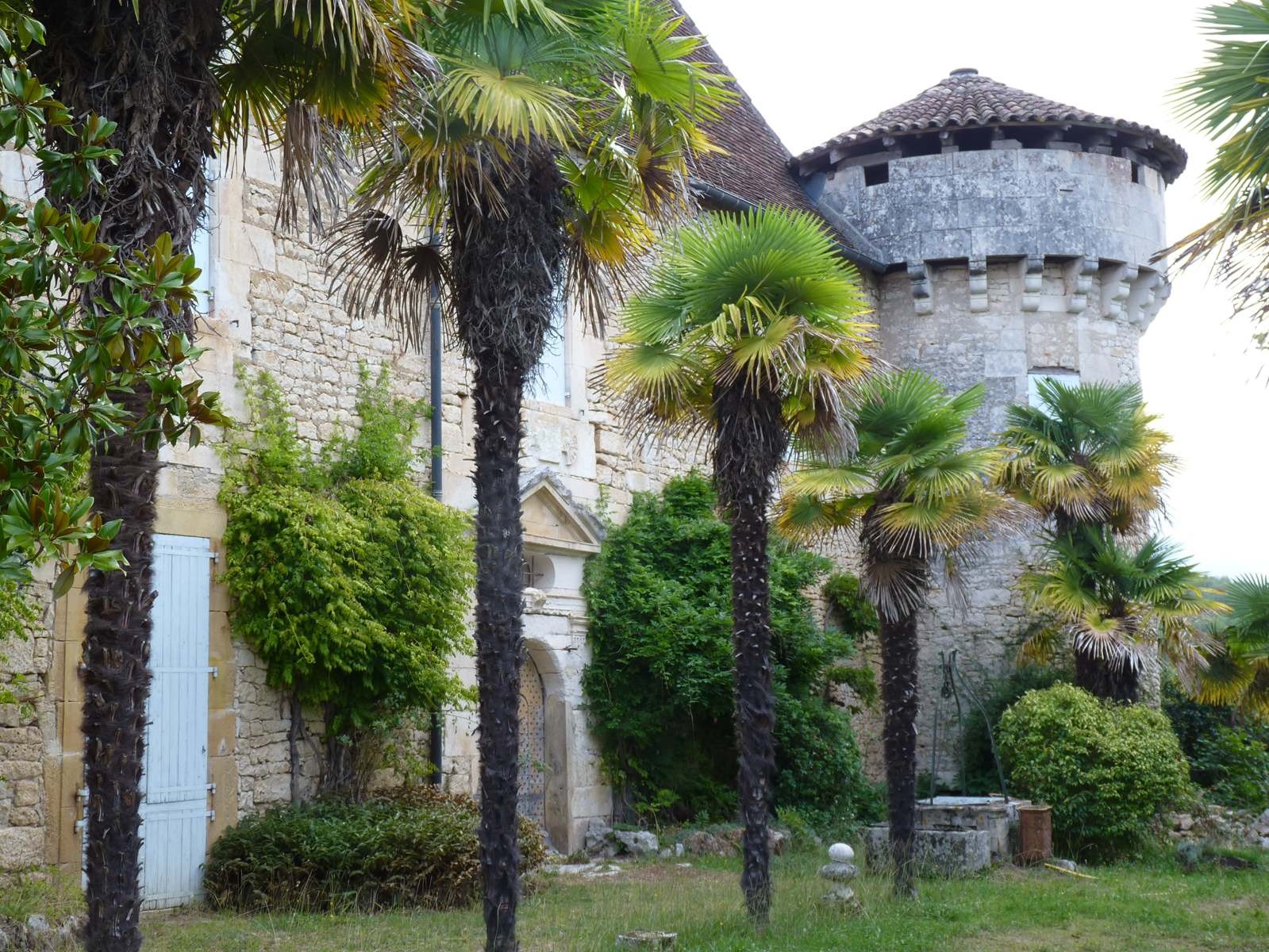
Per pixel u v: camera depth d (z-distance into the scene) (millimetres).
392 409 12852
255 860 10266
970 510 10758
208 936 8961
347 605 11234
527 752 14266
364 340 12789
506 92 6809
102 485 5465
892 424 10992
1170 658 15852
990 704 19297
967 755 19047
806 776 15781
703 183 16172
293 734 11492
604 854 14203
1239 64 7895
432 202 7527
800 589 16781
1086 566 16078
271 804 11266
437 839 10391
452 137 7035
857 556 20109
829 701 17922
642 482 16250
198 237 11367
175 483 10891
